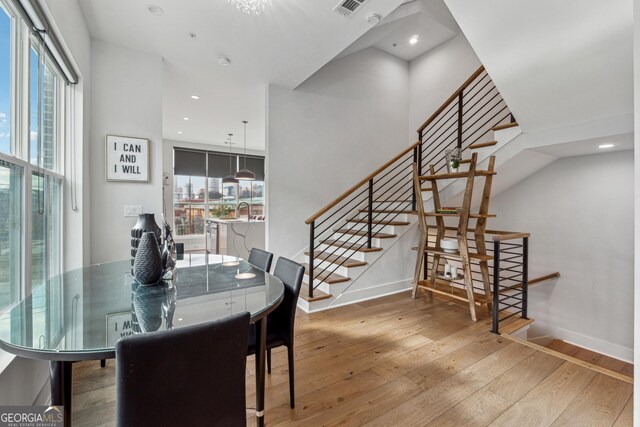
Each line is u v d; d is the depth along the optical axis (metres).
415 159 4.23
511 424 1.59
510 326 2.85
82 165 2.49
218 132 6.67
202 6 2.33
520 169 3.61
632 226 3.19
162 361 0.85
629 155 3.20
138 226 1.82
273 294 1.50
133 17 2.47
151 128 3.05
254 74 3.58
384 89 5.06
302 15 2.44
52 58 2.05
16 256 1.62
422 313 3.21
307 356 2.30
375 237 3.84
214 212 8.16
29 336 1.03
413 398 1.80
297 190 4.17
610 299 3.35
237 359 1.00
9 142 1.58
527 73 2.37
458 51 4.63
